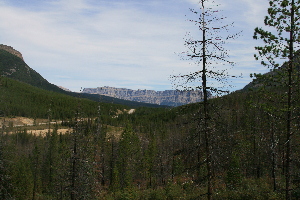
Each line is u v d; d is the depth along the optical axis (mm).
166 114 123188
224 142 11062
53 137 57500
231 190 20938
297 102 12664
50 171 47344
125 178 42375
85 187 18266
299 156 13258
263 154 26438
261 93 13648
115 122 128500
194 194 20469
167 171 43000
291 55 12578
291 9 12711
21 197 35000
